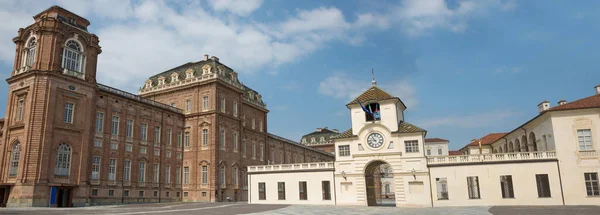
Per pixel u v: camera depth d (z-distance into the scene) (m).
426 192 47.28
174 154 68.62
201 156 68.88
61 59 50.56
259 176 57.53
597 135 43.91
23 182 44.84
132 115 61.28
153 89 76.38
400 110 54.84
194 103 71.62
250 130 84.25
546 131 47.72
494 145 76.62
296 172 54.94
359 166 50.66
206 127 69.50
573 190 43.56
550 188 44.16
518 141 61.06
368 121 51.66
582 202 43.06
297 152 110.38
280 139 99.94
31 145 46.09
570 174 44.00
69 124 49.94
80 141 51.31
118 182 56.88
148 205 52.38
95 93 54.81
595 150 43.69
